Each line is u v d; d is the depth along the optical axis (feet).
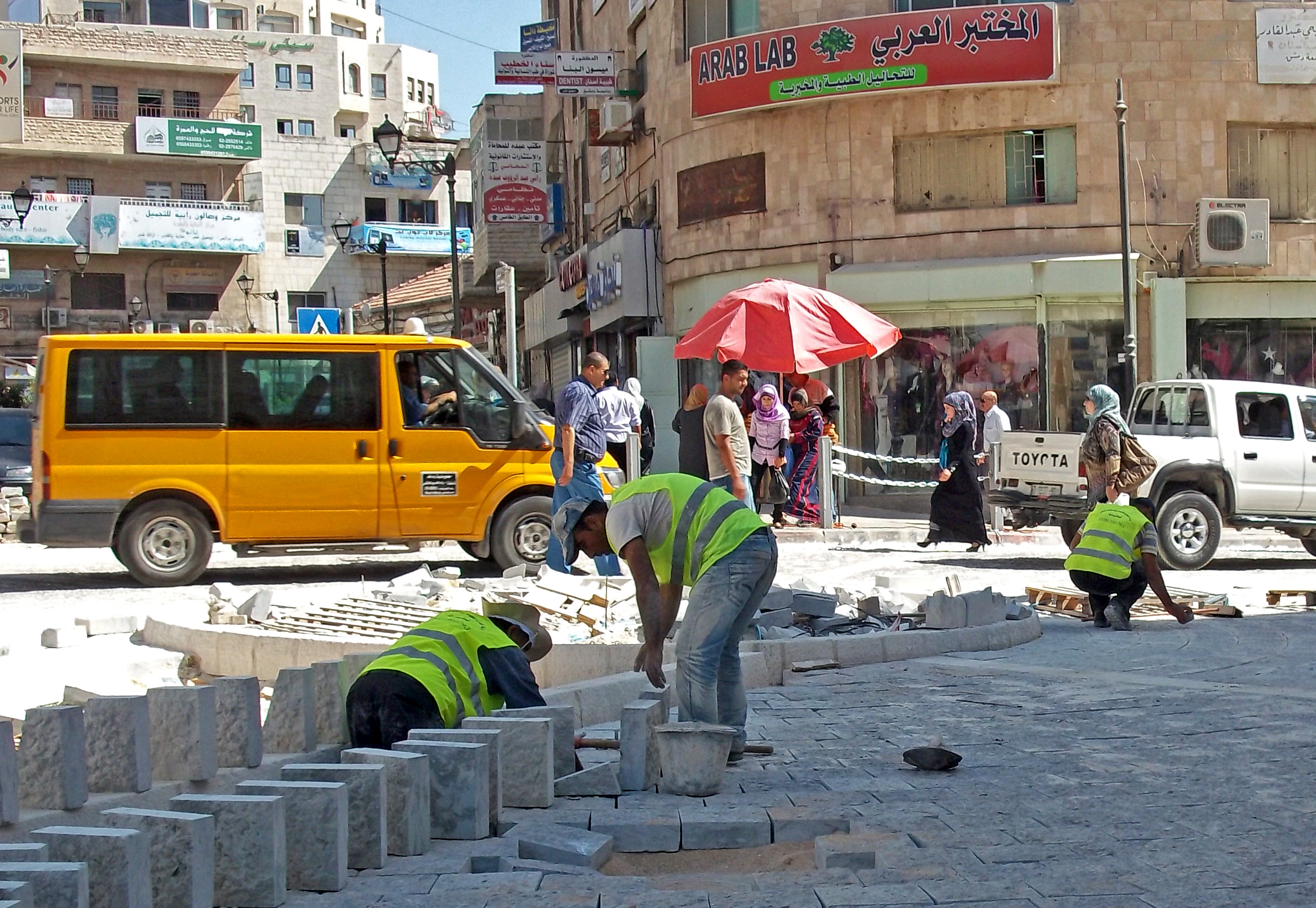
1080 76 82.28
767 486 65.62
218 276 201.67
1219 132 82.12
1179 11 81.92
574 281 120.57
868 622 36.45
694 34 94.79
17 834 14.92
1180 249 82.12
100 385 48.80
